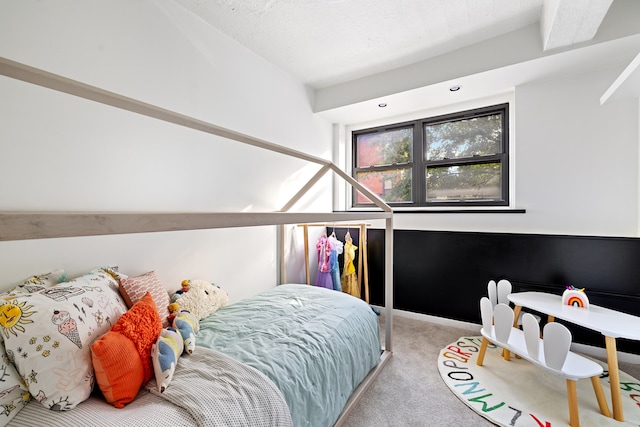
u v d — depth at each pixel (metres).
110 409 0.90
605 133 2.07
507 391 1.64
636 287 1.93
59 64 1.31
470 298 2.55
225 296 1.91
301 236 2.97
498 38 2.12
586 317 1.61
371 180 3.44
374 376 1.76
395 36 2.13
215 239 2.06
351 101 2.84
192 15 1.88
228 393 0.99
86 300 1.06
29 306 0.91
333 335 1.52
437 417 1.46
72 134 1.35
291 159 2.75
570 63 2.04
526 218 2.35
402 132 3.23
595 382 1.45
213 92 2.02
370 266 3.09
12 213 0.48
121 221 0.64
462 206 2.82
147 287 1.44
